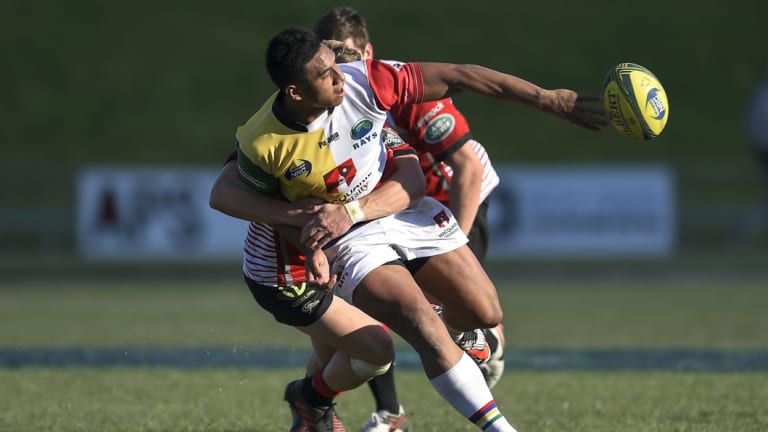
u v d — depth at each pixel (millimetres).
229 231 72750
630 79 16062
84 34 115500
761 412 21219
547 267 72500
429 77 16203
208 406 22859
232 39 115750
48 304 50844
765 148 83750
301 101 15375
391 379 18938
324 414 18453
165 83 109500
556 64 110000
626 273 68500
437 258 17047
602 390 24891
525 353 33031
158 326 40844
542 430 19438
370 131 16109
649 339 36438
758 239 83688
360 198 16484
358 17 19531
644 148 100375
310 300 16953
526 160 98000
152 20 118125
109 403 23250
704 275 66062
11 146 100250
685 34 115812
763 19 118562
